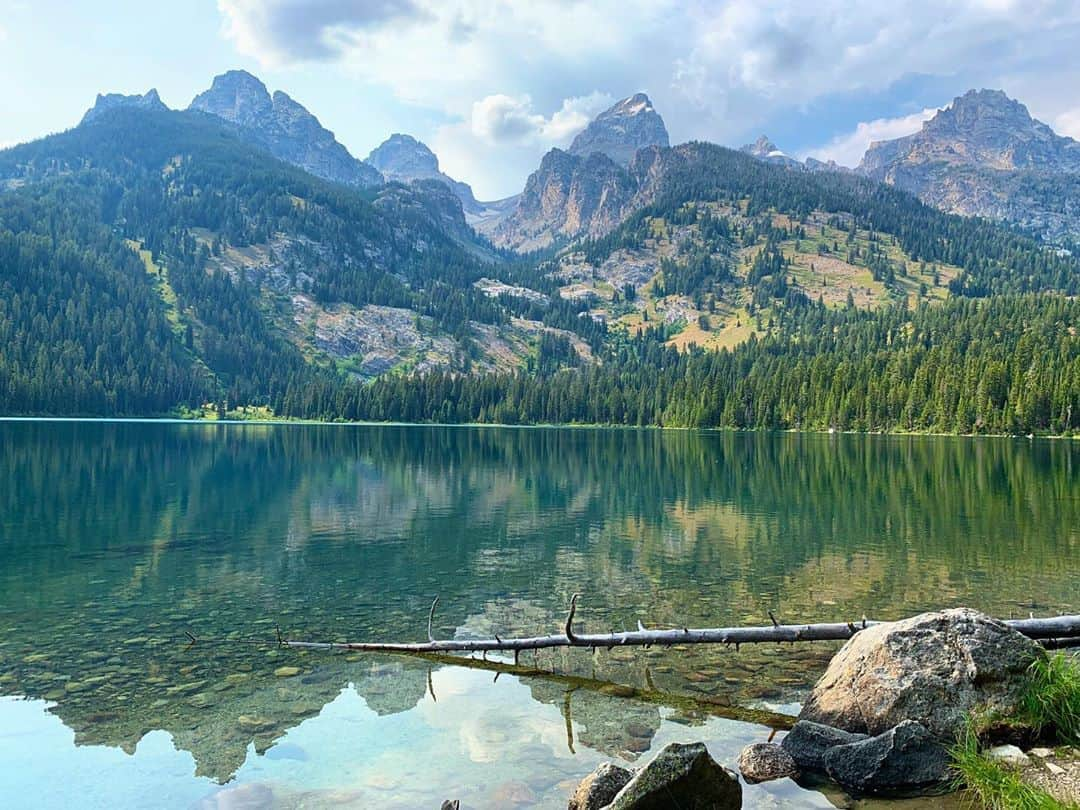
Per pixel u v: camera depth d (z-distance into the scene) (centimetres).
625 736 1208
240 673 1541
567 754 1138
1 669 1562
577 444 12331
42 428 14088
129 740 1202
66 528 3509
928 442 12750
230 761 1120
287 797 1005
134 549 2995
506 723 1267
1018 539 3189
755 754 1090
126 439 11319
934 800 974
